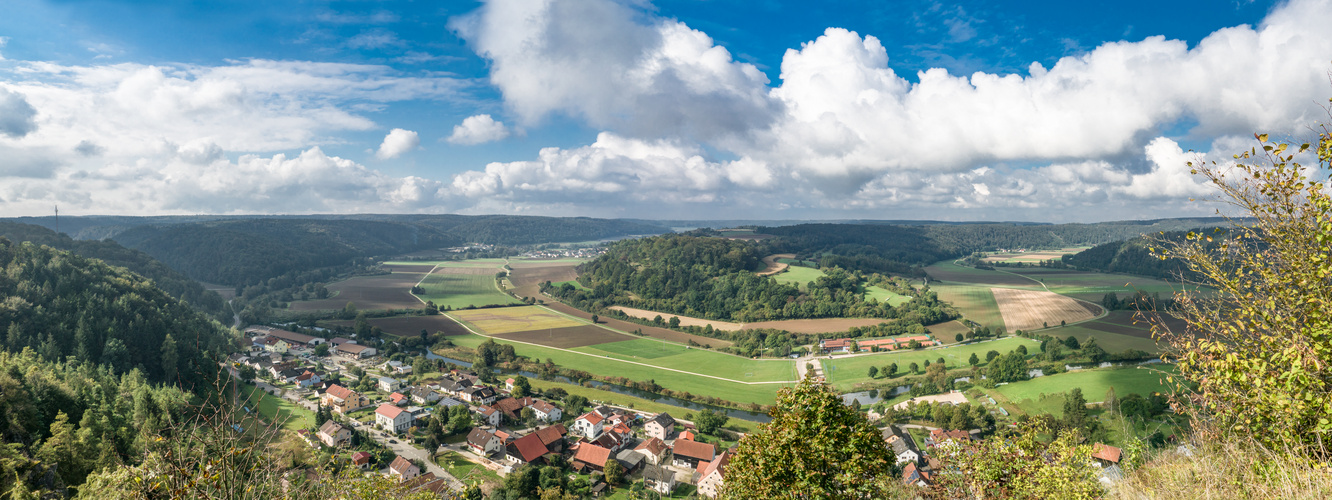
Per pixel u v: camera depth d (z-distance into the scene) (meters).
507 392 106.94
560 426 80.94
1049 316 161.25
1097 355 111.62
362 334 158.62
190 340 114.94
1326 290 11.19
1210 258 12.52
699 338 158.25
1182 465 14.32
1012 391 94.50
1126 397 74.25
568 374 121.00
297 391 105.12
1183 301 12.98
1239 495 11.70
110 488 19.72
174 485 10.17
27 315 99.88
